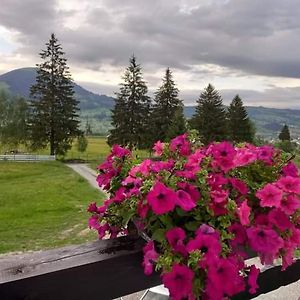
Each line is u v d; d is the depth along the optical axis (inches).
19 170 1654.8
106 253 76.4
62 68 2133.4
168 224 74.9
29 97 2133.4
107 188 94.4
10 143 2470.5
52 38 2127.2
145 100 2148.1
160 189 71.4
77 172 1624.0
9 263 70.8
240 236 78.1
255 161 90.2
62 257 73.9
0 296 62.5
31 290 65.5
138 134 2103.8
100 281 73.7
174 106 2153.1
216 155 86.0
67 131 2128.4
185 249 70.9
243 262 78.4
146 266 73.3
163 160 93.7
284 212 79.8
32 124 2124.8
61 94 2122.3
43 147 2139.5
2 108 2490.2
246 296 101.0
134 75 2143.2
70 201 882.1
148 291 135.2
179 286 68.7
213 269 67.7
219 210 76.4
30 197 939.3
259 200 83.8
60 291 69.1
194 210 76.0
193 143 97.0
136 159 92.9
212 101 2224.4
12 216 704.4
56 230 587.2
